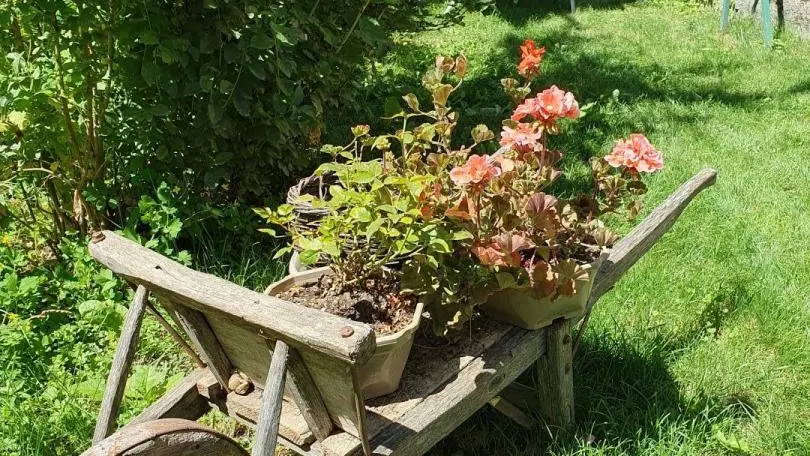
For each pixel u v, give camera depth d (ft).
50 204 13.08
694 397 9.78
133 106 12.71
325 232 7.34
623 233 13.73
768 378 10.25
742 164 16.43
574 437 8.86
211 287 6.23
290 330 5.67
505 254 7.23
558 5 31.19
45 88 11.68
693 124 18.67
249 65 12.26
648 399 9.71
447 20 19.75
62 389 10.12
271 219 7.81
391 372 7.11
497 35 27.02
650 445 9.00
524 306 8.08
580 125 18.51
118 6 11.89
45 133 12.28
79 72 11.76
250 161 13.35
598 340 10.55
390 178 7.24
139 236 12.17
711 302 11.69
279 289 7.54
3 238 12.63
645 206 14.67
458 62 8.58
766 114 19.22
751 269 12.61
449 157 8.07
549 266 7.63
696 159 16.74
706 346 10.85
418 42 26.11
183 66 11.94
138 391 10.00
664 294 11.94
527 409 9.39
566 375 8.79
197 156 12.98
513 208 7.86
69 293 11.93
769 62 23.13
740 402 9.80
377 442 6.70
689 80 21.81
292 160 14.20
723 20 26.30
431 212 7.42
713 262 12.87
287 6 13.25
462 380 7.51
